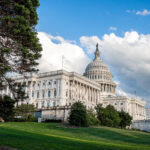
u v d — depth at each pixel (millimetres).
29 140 27953
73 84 123562
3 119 65625
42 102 120188
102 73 198625
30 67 34438
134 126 120500
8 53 29797
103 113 81375
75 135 48812
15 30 29734
